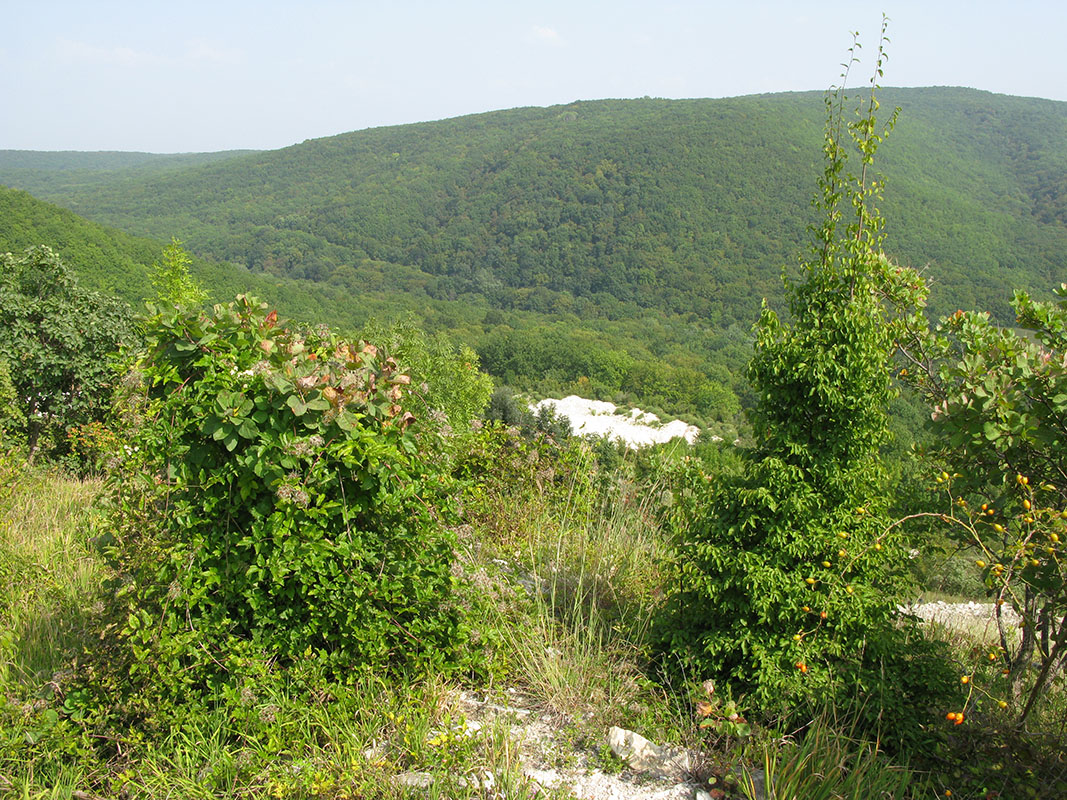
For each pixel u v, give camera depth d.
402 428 3.29
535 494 5.91
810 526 3.21
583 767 2.76
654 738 2.98
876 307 3.39
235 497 2.97
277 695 2.78
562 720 3.06
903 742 2.94
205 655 2.80
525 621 3.62
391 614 3.07
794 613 3.15
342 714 2.75
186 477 2.94
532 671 3.32
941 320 3.89
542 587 4.40
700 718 3.04
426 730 2.71
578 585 4.12
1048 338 3.17
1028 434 2.64
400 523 3.16
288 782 2.44
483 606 3.38
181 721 2.69
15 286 10.26
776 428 3.40
